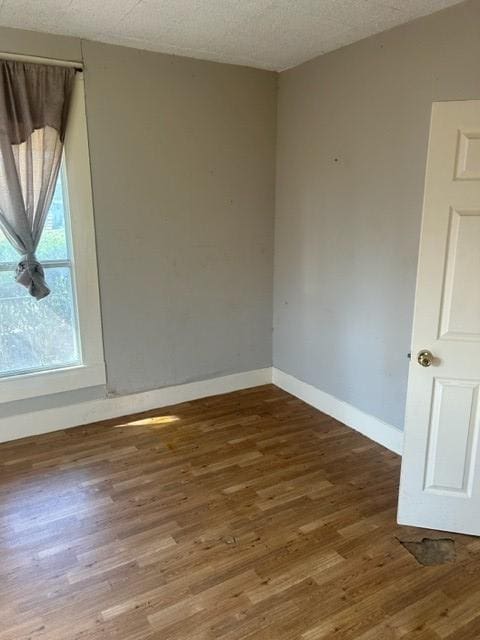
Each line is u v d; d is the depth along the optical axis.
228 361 3.98
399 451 3.03
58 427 3.32
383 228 2.96
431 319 2.13
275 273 4.02
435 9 2.46
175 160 3.38
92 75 2.99
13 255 3.03
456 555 2.14
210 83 3.40
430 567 2.07
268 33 2.83
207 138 3.47
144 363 3.58
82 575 2.02
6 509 2.46
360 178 3.07
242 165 3.67
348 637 1.73
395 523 2.36
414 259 2.79
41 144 2.89
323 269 3.49
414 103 2.66
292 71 3.52
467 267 2.05
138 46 3.05
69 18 2.61
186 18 2.60
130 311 3.44
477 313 2.08
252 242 3.87
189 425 3.42
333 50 3.12
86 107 3.01
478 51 2.34
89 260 3.21
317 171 3.42
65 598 1.90
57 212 3.11
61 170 3.05
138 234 3.35
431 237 2.06
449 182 2.00
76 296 3.23
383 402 3.12
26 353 3.19
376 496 2.58
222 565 2.08
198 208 3.55
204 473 2.80
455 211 2.02
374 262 3.05
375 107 2.89
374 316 3.11
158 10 2.50
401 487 2.32
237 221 3.75
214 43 3.00
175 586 1.96
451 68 2.46
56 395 3.28
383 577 2.01
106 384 3.45
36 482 2.70
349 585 1.97
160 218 3.41
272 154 3.79
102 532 2.29
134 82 3.13
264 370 4.19
